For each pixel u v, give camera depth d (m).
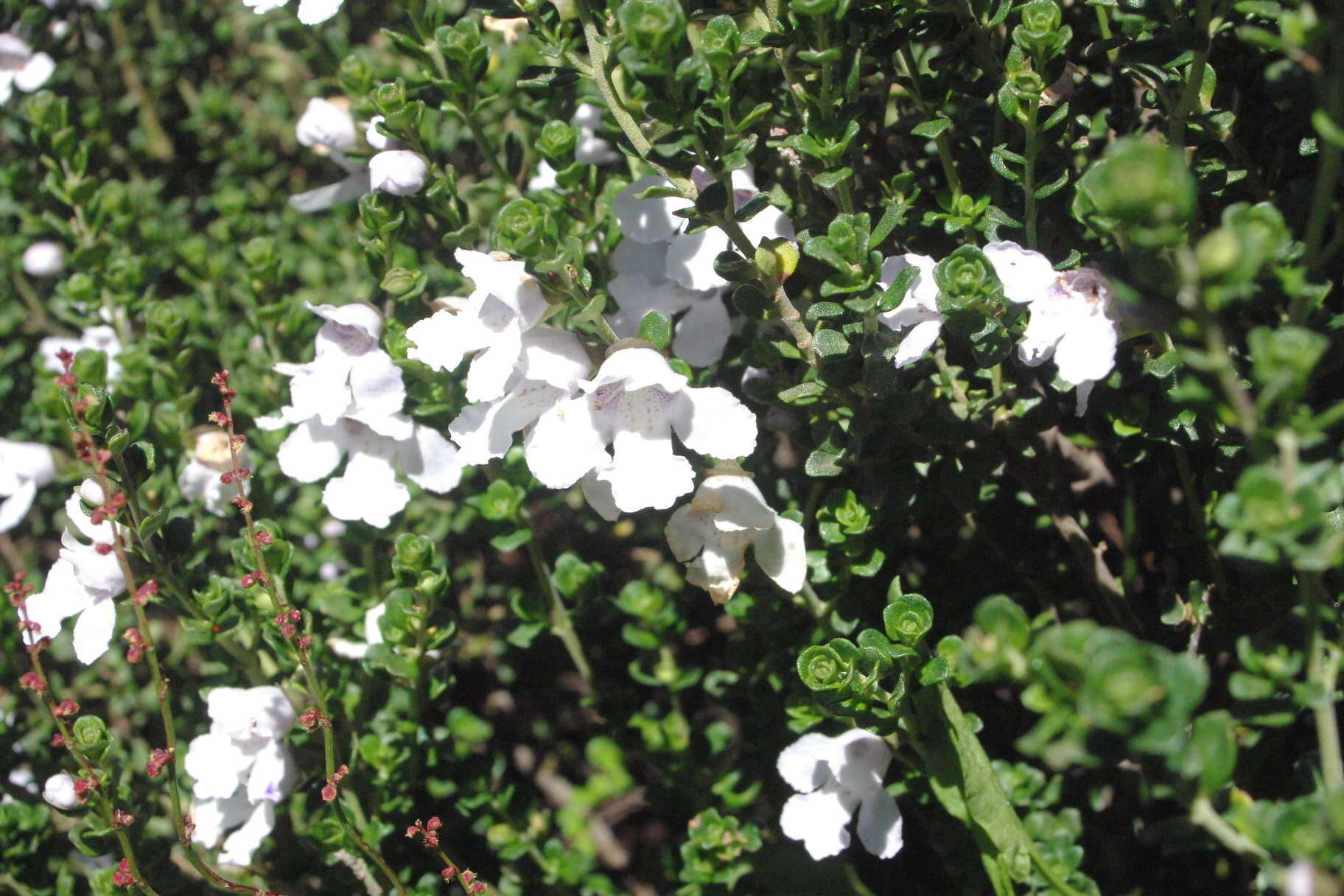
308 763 0.20
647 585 0.21
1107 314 0.17
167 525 0.19
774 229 0.19
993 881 0.18
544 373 0.17
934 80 0.19
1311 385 0.17
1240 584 0.19
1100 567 0.20
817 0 0.17
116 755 0.21
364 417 0.19
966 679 0.16
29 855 0.21
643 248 0.20
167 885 0.20
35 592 0.19
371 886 0.20
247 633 0.20
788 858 0.21
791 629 0.20
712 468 0.18
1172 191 0.14
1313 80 0.16
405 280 0.20
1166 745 0.14
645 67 0.16
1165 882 0.21
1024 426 0.19
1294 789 0.19
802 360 0.19
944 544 0.21
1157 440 0.19
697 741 0.22
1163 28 0.18
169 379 0.22
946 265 0.17
